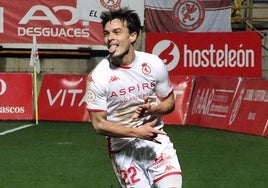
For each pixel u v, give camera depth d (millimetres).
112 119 8562
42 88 30109
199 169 17328
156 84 8547
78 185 15461
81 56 34156
